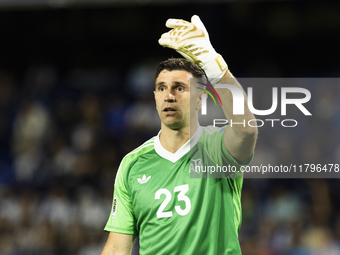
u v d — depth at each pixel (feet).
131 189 36.91
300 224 98.17
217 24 148.56
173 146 36.86
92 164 123.65
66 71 156.87
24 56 160.15
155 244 35.06
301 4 140.77
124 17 153.79
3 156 134.72
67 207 110.11
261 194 104.32
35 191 119.03
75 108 141.28
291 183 108.68
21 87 150.20
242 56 148.56
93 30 157.07
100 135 133.39
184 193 35.06
